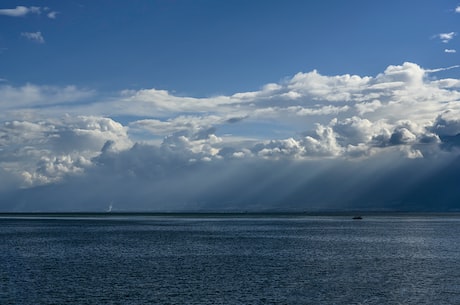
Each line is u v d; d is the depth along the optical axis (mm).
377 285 55406
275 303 46531
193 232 151875
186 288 53312
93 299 47750
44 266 69562
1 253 85938
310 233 147125
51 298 48062
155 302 46688
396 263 73875
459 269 67688
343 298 48719
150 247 97812
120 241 113062
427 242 112000
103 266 69750
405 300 47938
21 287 53344
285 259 78625
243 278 59781
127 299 47844
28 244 103812
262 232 152625
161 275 61812
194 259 78250
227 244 105688
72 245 101750
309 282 57188
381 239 121688
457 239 121500
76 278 59250
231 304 46062
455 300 48000
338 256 82875
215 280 58312
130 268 67812
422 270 66562
